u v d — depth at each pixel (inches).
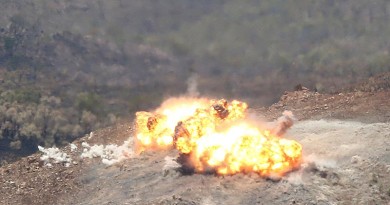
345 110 2541.8
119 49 6205.7
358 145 1899.6
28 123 5585.6
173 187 1806.1
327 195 1626.5
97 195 1926.7
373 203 1576.0
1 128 5511.8
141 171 2027.6
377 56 4712.1
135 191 1851.6
